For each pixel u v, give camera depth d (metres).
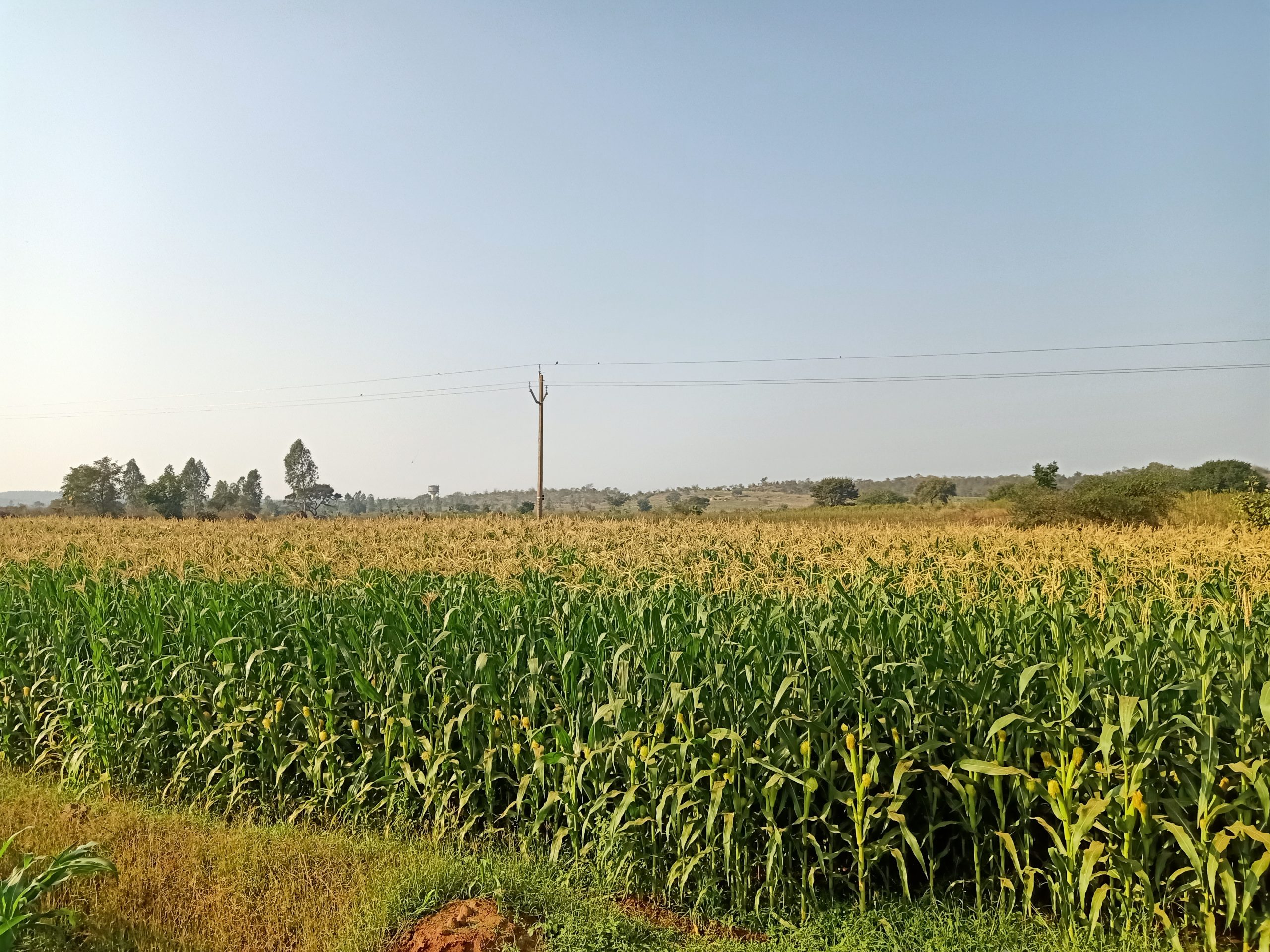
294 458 109.75
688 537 20.81
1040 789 5.86
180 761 9.12
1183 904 5.94
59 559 16.78
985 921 5.98
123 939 5.89
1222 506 41.06
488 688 7.80
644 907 6.56
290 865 7.02
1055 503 40.16
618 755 7.10
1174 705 5.96
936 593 10.20
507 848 7.42
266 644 9.16
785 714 6.41
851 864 6.60
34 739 10.42
